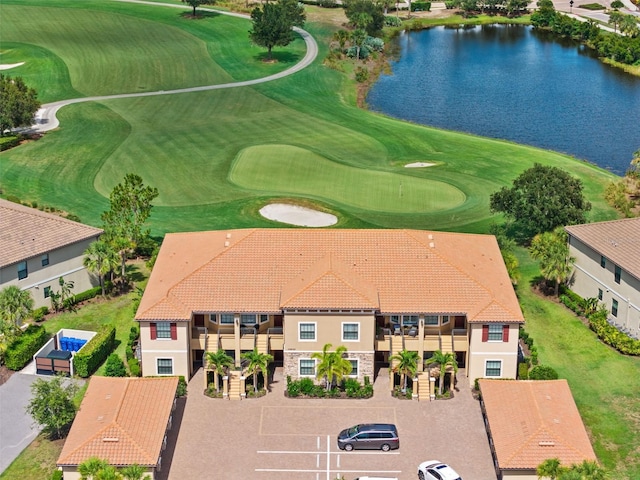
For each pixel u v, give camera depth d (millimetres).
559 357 69875
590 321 74000
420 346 65250
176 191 109438
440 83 169000
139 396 58938
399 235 69438
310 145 128750
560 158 123812
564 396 59781
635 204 104625
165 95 155875
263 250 68125
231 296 64938
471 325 63625
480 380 62031
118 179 113688
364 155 124812
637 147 130625
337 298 62812
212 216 100562
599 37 195625
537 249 81688
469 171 118000
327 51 187250
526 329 74250
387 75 174875
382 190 109938
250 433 59938
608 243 76188
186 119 141750
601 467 52938
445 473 54156
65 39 190750
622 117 146000
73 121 138875
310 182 112750
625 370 67938
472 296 65062
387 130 137625
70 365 66500
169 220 99250
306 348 63844
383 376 66438
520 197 88188
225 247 68500
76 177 113750
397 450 58219
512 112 149750
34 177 113062
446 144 130625
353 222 98500
